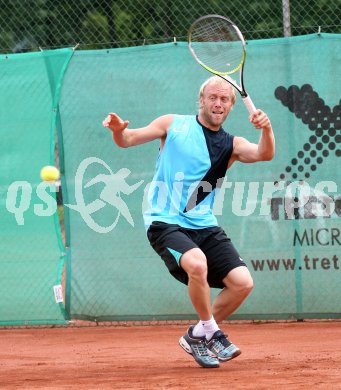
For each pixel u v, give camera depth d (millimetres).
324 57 16656
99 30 22219
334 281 16703
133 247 17078
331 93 16656
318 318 16750
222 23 12227
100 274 17172
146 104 17016
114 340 15758
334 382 9758
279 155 16766
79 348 14867
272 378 10180
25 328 17578
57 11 22219
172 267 10945
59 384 10266
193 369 11328
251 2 21812
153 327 17234
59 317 17281
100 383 10234
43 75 17125
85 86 17109
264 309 16859
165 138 11398
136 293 17125
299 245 16719
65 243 17281
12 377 11133
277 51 16766
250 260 16828
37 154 17109
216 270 11250
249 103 11094
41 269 17250
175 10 21969
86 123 17109
